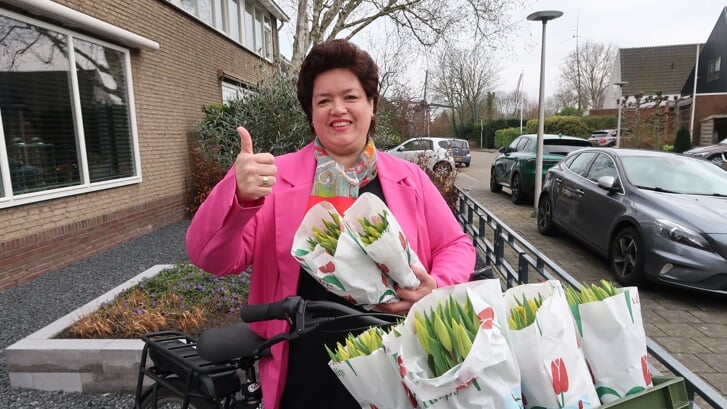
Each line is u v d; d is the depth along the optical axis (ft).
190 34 31.35
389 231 3.80
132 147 24.08
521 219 28.81
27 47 17.42
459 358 2.72
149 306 11.64
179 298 12.21
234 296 12.31
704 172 17.65
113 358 9.40
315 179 4.84
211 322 11.32
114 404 9.20
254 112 19.57
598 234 17.93
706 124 79.56
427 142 51.08
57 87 18.89
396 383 3.01
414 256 4.13
